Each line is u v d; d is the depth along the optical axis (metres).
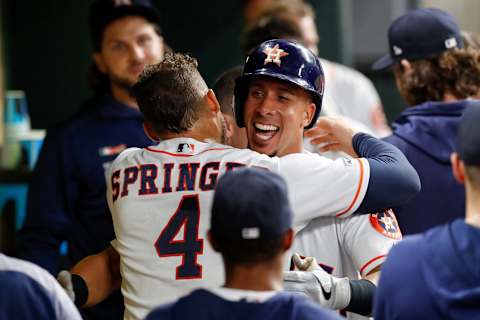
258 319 9.02
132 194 11.45
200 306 9.11
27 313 9.90
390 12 27.84
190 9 25.36
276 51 12.00
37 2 23.56
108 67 17.48
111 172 11.96
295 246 11.90
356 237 11.82
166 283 11.05
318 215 11.63
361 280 11.38
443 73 14.88
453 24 15.15
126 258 11.35
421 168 14.01
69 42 23.70
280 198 9.20
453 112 14.26
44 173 16.92
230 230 9.08
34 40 23.64
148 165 11.58
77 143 16.94
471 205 9.65
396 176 11.70
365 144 12.43
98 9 17.52
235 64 25.45
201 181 11.27
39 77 23.72
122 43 17.34
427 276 9.34
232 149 11.56
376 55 27.97
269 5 21.02
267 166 11.40
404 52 15.23
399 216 14.09
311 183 11.43
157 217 11.26
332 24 26.52
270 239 9.09
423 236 9.70
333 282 11.15
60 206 16.88
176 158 11.50
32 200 16.89
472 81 14.81
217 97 13.09
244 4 24.55
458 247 9.34
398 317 9.46
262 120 12.03
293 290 11.00
